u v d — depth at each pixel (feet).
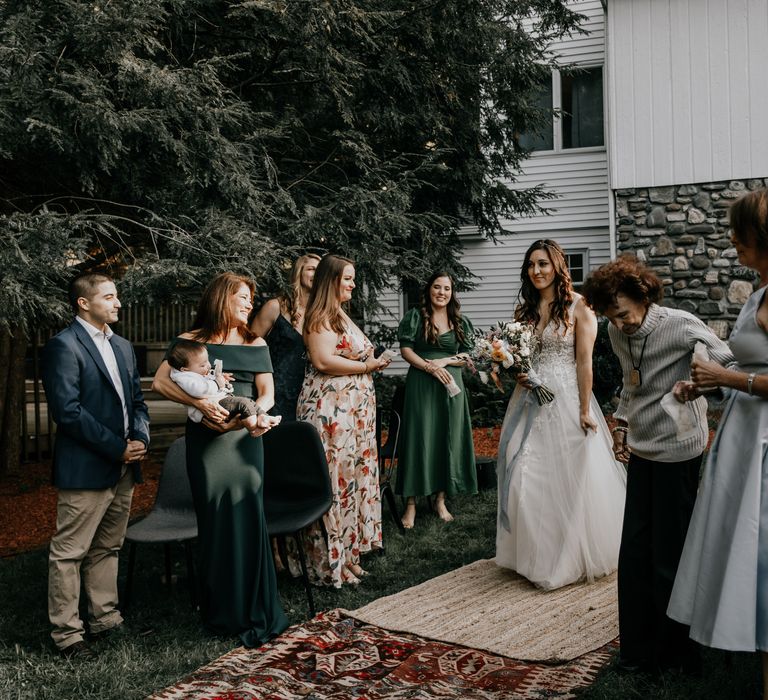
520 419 14.76
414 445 18.53
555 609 12.84
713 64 33.65
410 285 25.63
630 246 35.09
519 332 14.21
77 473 11.31
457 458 18.80
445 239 27.58
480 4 25.18
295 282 16.56
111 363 12.13
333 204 21.34
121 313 57.41
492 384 35.53
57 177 18.79
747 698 9.20
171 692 9.87
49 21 16.57
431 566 15.71
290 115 22.24
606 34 35.24
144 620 12.94
